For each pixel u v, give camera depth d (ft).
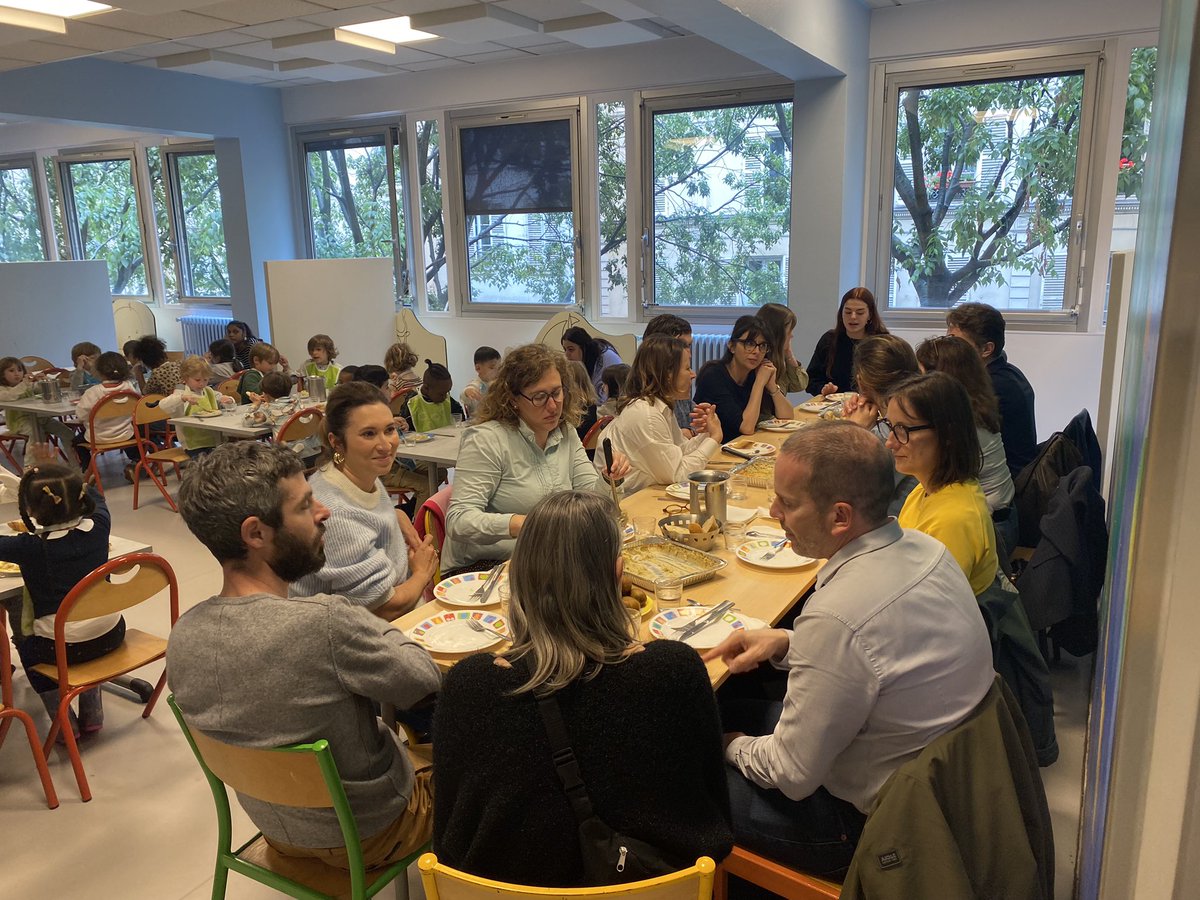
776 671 7.11
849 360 15.56
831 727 4.64
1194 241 1.97
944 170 18.63
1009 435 10.89
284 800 4.86
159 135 30.48
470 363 26.58
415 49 21.94
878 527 4.86
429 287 27.04
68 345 29.09
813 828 5.15
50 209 34.53
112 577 9.17
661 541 7.52
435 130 25.49
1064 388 18.28
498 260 25.41
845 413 9.30
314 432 16.24
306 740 4.71
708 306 22.72
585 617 3.98
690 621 6.10
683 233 22.65
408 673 4.93
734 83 20.90
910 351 8.98
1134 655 2.23
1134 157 16.90
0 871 7.28
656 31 20.01
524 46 21.79
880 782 4.82
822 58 15.90
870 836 4.10
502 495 8.08
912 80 18.40
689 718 3.95
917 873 4.00
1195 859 2.27
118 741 9.21
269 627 4.60
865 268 19.75
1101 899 2.54
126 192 32.42
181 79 24.68
